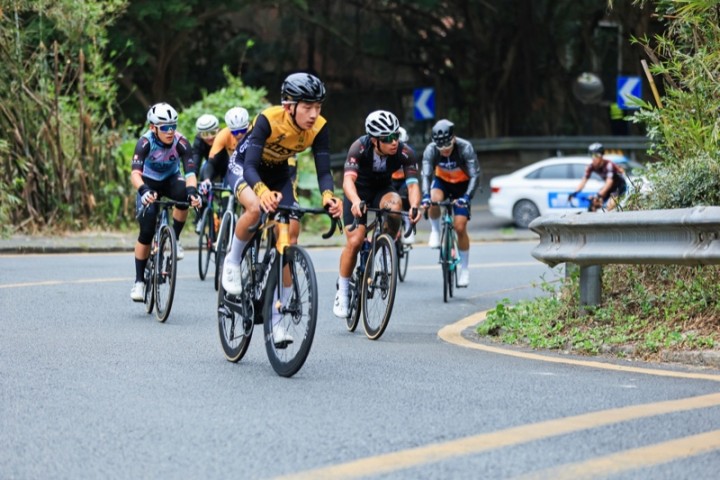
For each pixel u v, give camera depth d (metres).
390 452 17.25
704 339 26.56
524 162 119.75
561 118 127.94
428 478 15.84
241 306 25.31
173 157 35.34
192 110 72.00
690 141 32.06
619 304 30.14
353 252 31.59
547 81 127.50
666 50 33.53
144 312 35.38
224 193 44.72
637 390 22.25
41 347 27.64
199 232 44.88
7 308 35.34
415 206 32.41
